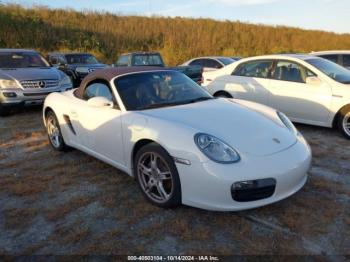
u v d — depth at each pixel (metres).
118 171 4.36
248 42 32.94
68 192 3.79
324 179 3.99
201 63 14.13
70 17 28.95
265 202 2.97
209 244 2.80
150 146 3.29
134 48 26.45
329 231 2.94
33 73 8.12
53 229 3.08
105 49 25.36
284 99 6.37
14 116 8.03
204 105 3.83
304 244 2.77
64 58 14.07
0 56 8.81
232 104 4.00
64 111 4.72
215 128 3.20
